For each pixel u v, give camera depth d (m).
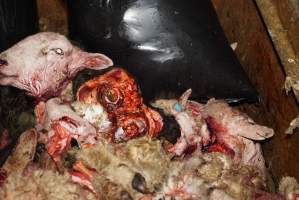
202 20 2.15
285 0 1.95
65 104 1.99
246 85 2.17
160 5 2.10
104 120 1.98
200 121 2.08
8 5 2.21
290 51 1.93
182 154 2.04
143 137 2.00
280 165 2.13
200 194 1.94
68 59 2.02
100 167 1.94
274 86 2.10
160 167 1.97
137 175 1.93
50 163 1.95
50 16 2.62
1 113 2.05
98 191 1.92
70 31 2.22
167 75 2.12
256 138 2.06
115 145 1.98
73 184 1.92
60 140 1.95
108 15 2.11
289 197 2.01
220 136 2.08
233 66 2.17
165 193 1.94
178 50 2.11
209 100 2.15
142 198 1.92
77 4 2.15
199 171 2.00
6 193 1.90
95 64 2.04
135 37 2.10
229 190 1.97
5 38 2.19
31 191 1.90
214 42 2.16
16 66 1.99
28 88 2.00
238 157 2.07
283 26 1.97
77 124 1.96
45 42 2.01
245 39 2.26
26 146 1.96
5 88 2.04
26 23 2.26
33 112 2.03
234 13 2.32
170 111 2.06
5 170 1.96
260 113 2.22
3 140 2.04
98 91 1.99
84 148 1.96
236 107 2.29
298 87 1.89
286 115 2.04
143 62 2.11
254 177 2.05
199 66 2.13
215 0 2.43
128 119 1.99
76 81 2.03
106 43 2.12
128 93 2.01
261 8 2.01
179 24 2.11
